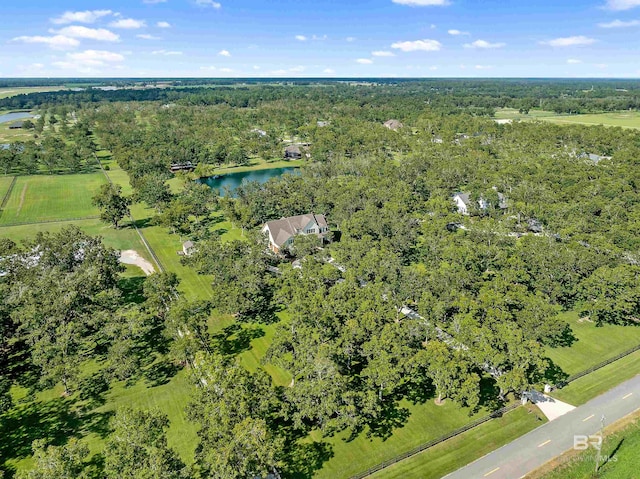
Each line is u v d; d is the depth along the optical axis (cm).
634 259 8306
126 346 5978
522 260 8400
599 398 5641
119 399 5794
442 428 5188
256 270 8112
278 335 5878
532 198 12400
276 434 5106
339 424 4884
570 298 8019
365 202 12225
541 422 5244
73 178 18050
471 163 16225
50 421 5438
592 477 4406
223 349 6869
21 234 11781
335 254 9312
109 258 8512
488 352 5406
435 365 5200
